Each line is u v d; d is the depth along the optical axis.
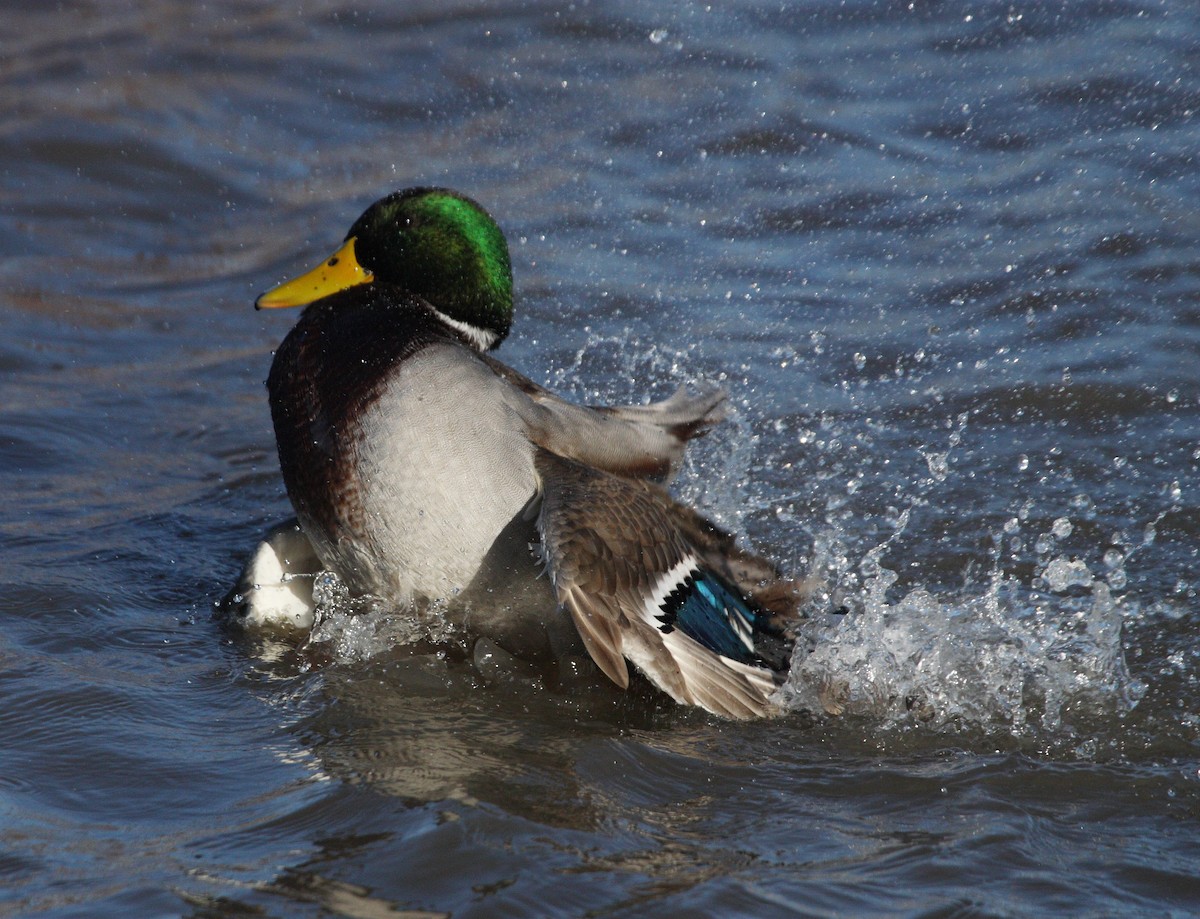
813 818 6.72
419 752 7.21
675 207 15.69
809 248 14.76
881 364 12.54
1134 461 10.88
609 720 7.76
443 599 7.97
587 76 18.72
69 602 8.95
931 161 16.42
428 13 20.20
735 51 19.23
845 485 10.72
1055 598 9.23
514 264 14.44
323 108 17.91
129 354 13.23
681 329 13.23
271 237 15.41
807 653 8.38
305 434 8.02
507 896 5.84
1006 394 11.88
